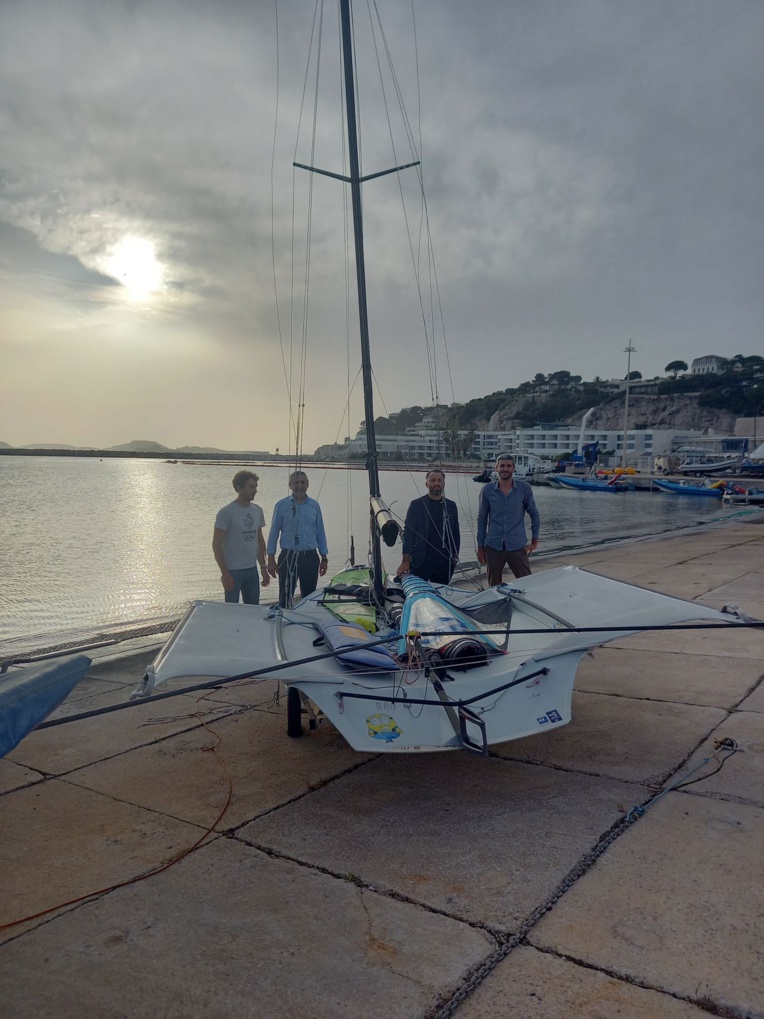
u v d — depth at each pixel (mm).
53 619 10086
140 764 4301
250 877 3035
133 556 16078
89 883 3023
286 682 3664
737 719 4641
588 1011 2195
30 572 13938
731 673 5680
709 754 4086
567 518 30734
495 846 3207
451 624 4273
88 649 6781
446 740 3594
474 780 3926
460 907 2766
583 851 3125
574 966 2400
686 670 5836
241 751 4484
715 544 15953
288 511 7145
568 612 4477
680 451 114312
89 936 2664
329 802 3725
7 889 2986
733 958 2395
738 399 190250
